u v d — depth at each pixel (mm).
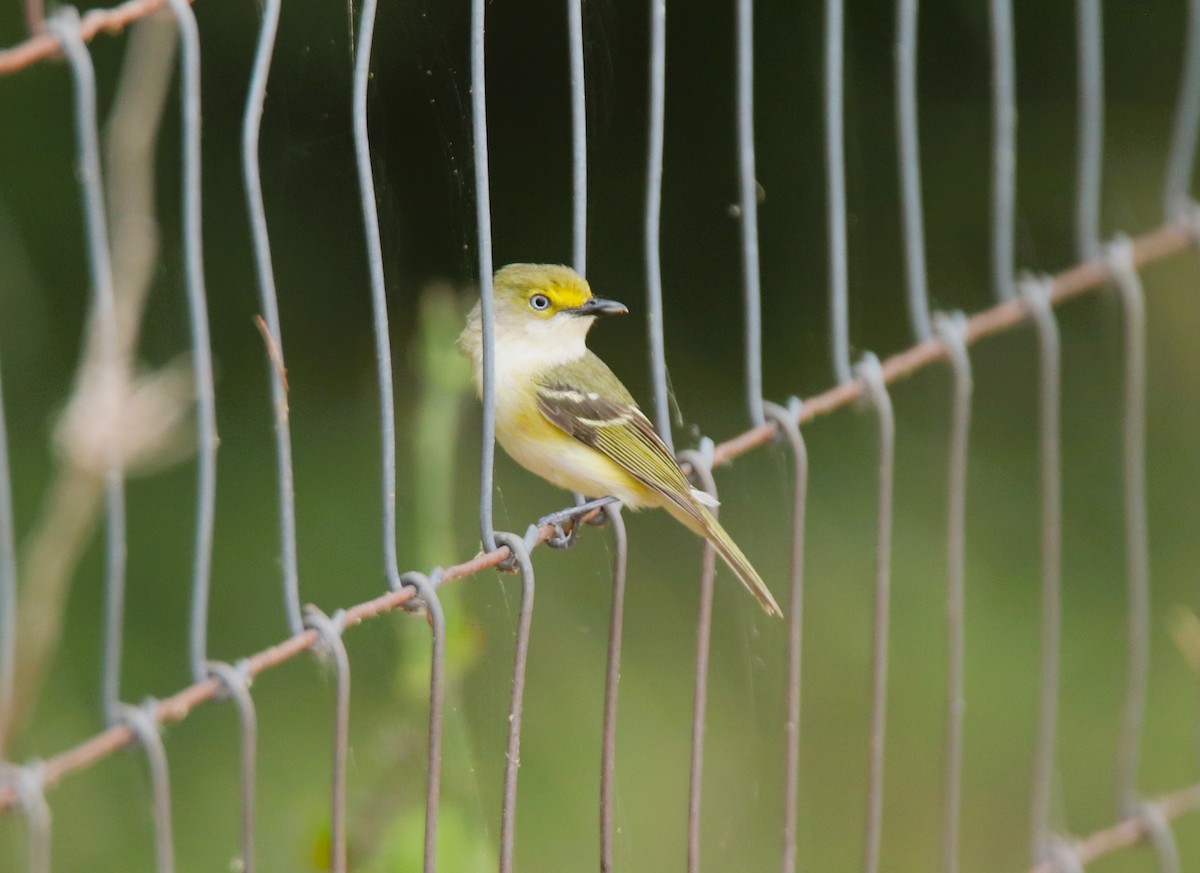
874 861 7047
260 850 9578
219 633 10734
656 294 6105
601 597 11812
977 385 14078
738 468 12969
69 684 10172
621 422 8281
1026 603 12992
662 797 11062
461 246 8305
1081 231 7883
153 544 11008
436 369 6586
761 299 13156
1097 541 13586
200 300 4457
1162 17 13570
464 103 8172
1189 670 12695
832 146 6633
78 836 9352
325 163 10500
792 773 6793
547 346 8430
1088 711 12414
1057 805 11883
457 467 11484
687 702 11547
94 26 4215
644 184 12484
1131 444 8031
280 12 10039
